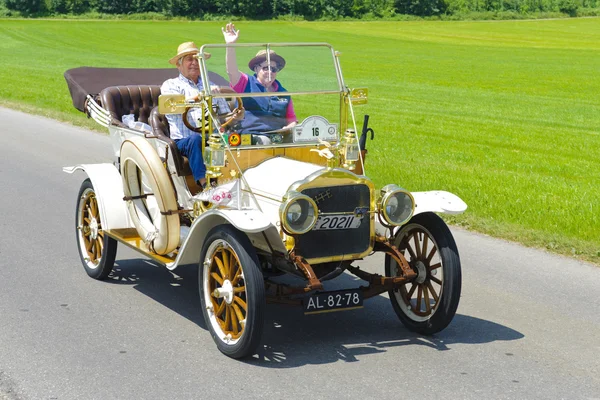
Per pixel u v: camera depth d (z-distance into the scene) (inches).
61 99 835.4
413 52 2262.6
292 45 236.7
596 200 414.0
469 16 4899.1
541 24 4458.7
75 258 297.1
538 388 191.3
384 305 255.1
